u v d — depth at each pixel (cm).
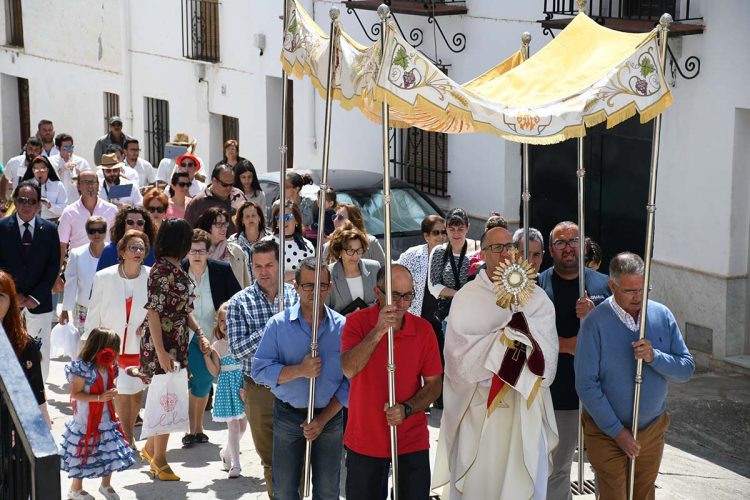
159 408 868
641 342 657
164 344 868
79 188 1259
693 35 1216
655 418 688
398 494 645
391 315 615
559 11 1366
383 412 648
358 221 1102
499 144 1524
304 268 689
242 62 2106
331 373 695
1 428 448
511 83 715
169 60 2339
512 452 658
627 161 1345
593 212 1412
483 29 1536
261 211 1048
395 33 594
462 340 660
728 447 992
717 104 1196
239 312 764
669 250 1276
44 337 1086
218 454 945
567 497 752
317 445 706
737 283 1208
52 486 353
